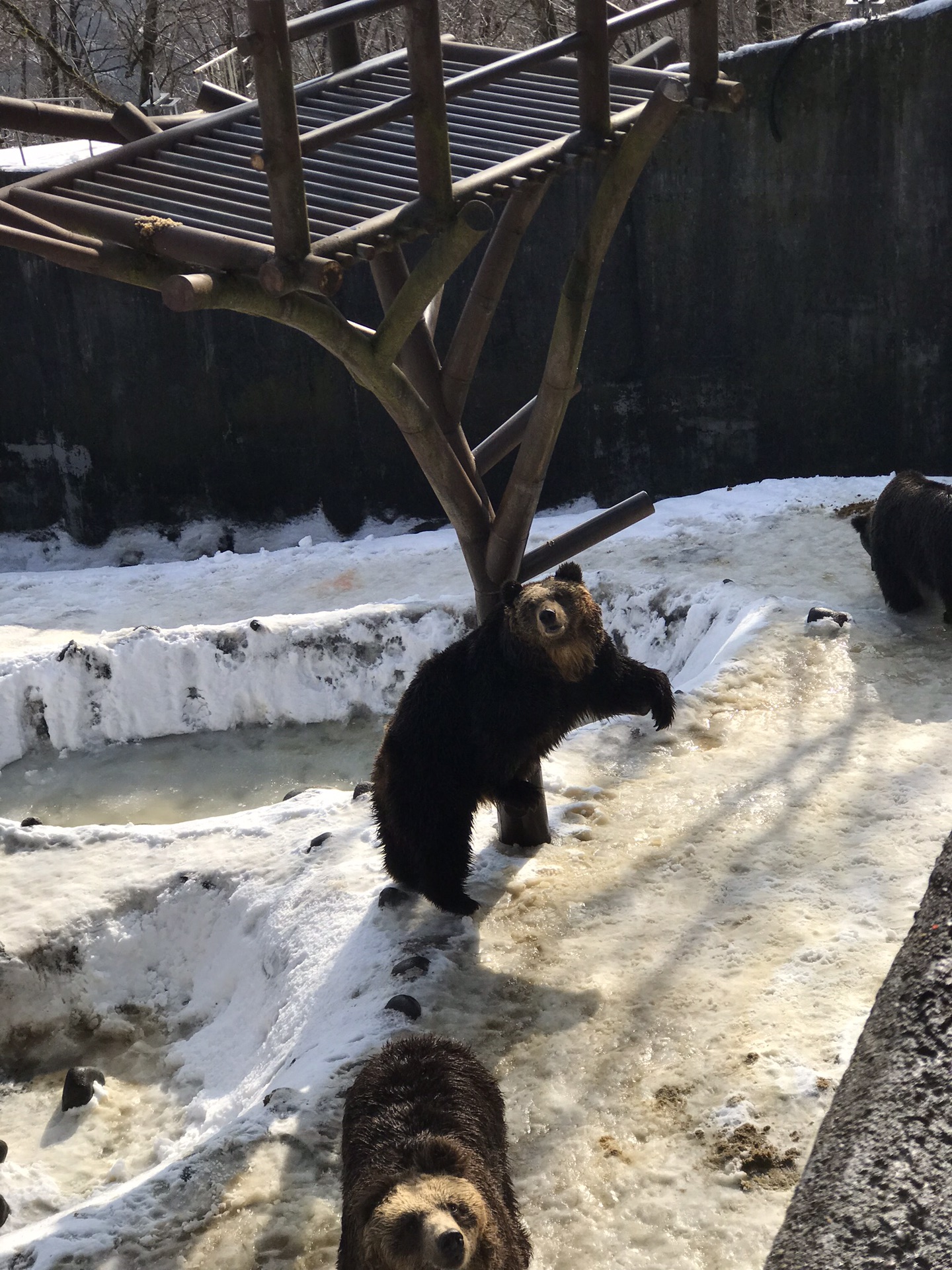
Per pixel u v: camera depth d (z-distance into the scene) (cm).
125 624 1193
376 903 602
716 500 1276
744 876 580
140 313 1387
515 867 614
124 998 677
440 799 540
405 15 424
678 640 1037
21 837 757
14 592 1291
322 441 1430
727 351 1332
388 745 555
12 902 699
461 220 445
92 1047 660
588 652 507
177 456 1449
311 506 1464
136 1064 637
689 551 1148
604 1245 385
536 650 500
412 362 575
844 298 1262
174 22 2278
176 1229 408
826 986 488
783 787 660
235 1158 435
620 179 509
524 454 565
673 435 1392
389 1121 361
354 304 1379
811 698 770
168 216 444
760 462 1362
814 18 1850
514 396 1397
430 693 538
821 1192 146
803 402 1319
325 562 1291
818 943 516
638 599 1079
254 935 648
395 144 523
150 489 1466
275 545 1471
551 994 512
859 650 832
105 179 480
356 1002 531
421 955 544
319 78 586
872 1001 473
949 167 1170
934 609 895
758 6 1811
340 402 1410
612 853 618
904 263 1223
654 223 1313
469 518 585
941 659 809
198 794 1034
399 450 1429
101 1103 605
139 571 1330
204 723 1143
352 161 508
